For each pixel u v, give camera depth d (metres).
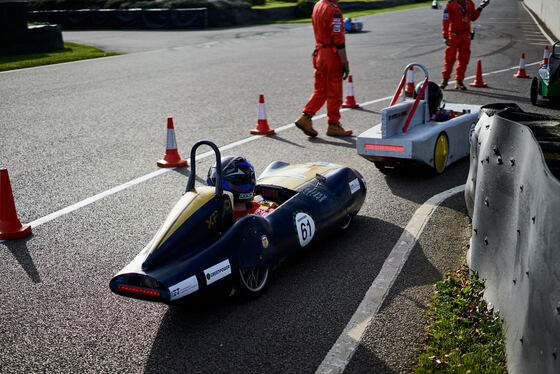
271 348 3.85
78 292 4.74
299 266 5.11
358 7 53.09
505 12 43.19
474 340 3.68
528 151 3.42
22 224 6.21
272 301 4.49
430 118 8.17
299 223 5.00
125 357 3.82
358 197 5.89
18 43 21.92
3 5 21.16
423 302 4.34
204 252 4.12
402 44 25.27
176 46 25.70
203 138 9.91
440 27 33.47
